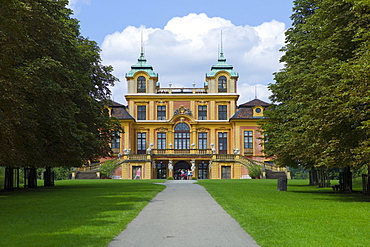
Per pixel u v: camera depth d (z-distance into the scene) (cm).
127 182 4491
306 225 1296
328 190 3198
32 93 2548
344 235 1139
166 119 7631
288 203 1970
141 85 7706
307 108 2383
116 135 4262
